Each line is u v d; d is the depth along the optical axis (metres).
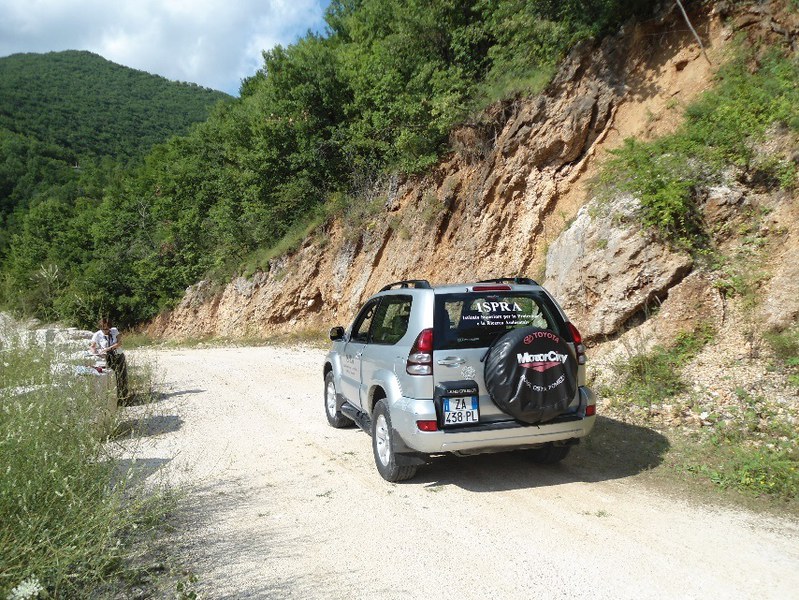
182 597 3.75
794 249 7.83
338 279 22.42
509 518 4.94
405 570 4.09
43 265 8.52
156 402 9.98
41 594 3.39
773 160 8.58
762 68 10.08
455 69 18.16
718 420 6.60
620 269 9.09
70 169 108.44
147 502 4.67
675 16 12.10
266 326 25.98
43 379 5.36
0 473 3.76
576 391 5.65
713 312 8.12
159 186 44.19
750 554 4.09
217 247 34.22
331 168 26.08
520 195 14.76
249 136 31.19
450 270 16.48
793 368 6.91
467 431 5.33
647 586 3.72
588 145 13.31
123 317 37.59
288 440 7.85
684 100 11.34
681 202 8.75
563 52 14.41
